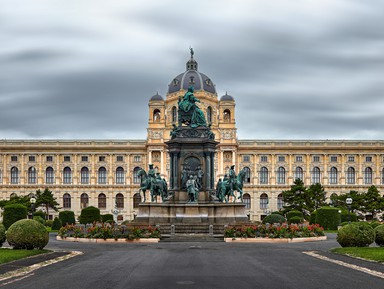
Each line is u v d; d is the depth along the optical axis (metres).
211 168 64.12
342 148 156.25
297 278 24.70
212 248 41.72
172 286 22.48
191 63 168.75
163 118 154.00
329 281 23.81
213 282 23.55
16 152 153.88
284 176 156.12
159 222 58.75
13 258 32.72
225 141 152.75
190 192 59.16
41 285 22.84
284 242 49.44
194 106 65.31
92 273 26.44
